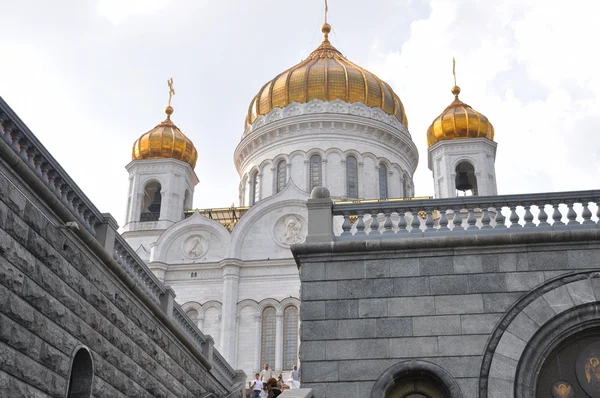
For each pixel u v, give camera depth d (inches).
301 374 726.5
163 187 2337.6
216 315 2012.8
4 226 607.8
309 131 2454.5
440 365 716.7
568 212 782.5
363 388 716.0
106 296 783.1
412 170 2620.6
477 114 2368.4
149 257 2153.1
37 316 649.6
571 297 727.1
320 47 2780.5
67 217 710.5
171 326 957.2
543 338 716.7
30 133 674.2
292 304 1995.6
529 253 750.5
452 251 761.0
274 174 2453.2
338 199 2332.7
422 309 740.7
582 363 720.3
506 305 732.7
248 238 2095.2
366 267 764.6
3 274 602.9
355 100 2506.2
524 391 699.4
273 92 2571.4
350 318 745.0
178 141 2415.1
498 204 797.2
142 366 864.9
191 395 1037.8
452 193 2255.2
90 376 733.9
